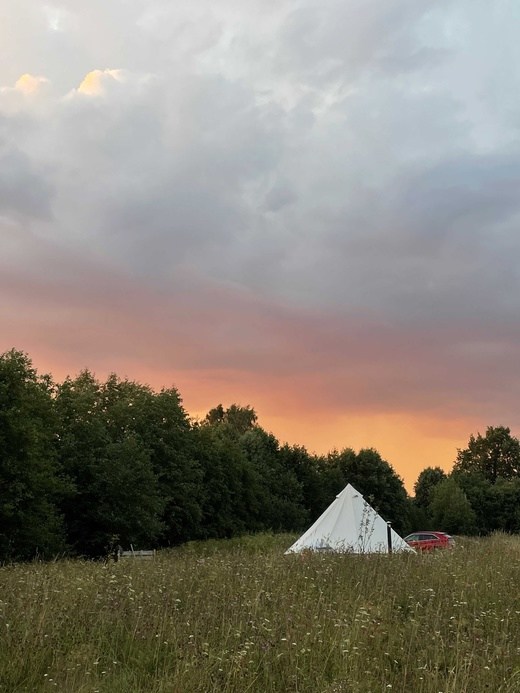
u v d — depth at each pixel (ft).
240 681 18.03
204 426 203.00
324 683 18.24
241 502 196.03
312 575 33.19
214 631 22.30
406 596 28.86
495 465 375.04
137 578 30.83
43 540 104.88
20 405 107.96
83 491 129.39
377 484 268.21
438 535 114.62
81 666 19.42
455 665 18.86
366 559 40.01
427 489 371.35
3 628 21.44
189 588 28.89
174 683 17.63
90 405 145.07
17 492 102.53
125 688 18.47
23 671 19.22
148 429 169.99
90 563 45.24
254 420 317.22
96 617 23.62
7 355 110.22
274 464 239.30
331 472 264.52
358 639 21.62
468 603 27.55
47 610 23.38
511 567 36.70
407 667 19.43
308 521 235.81
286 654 19.67
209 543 127.85
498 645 20.93
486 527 292.20
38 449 109.19
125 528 129.70
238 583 30.09
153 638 21.91
